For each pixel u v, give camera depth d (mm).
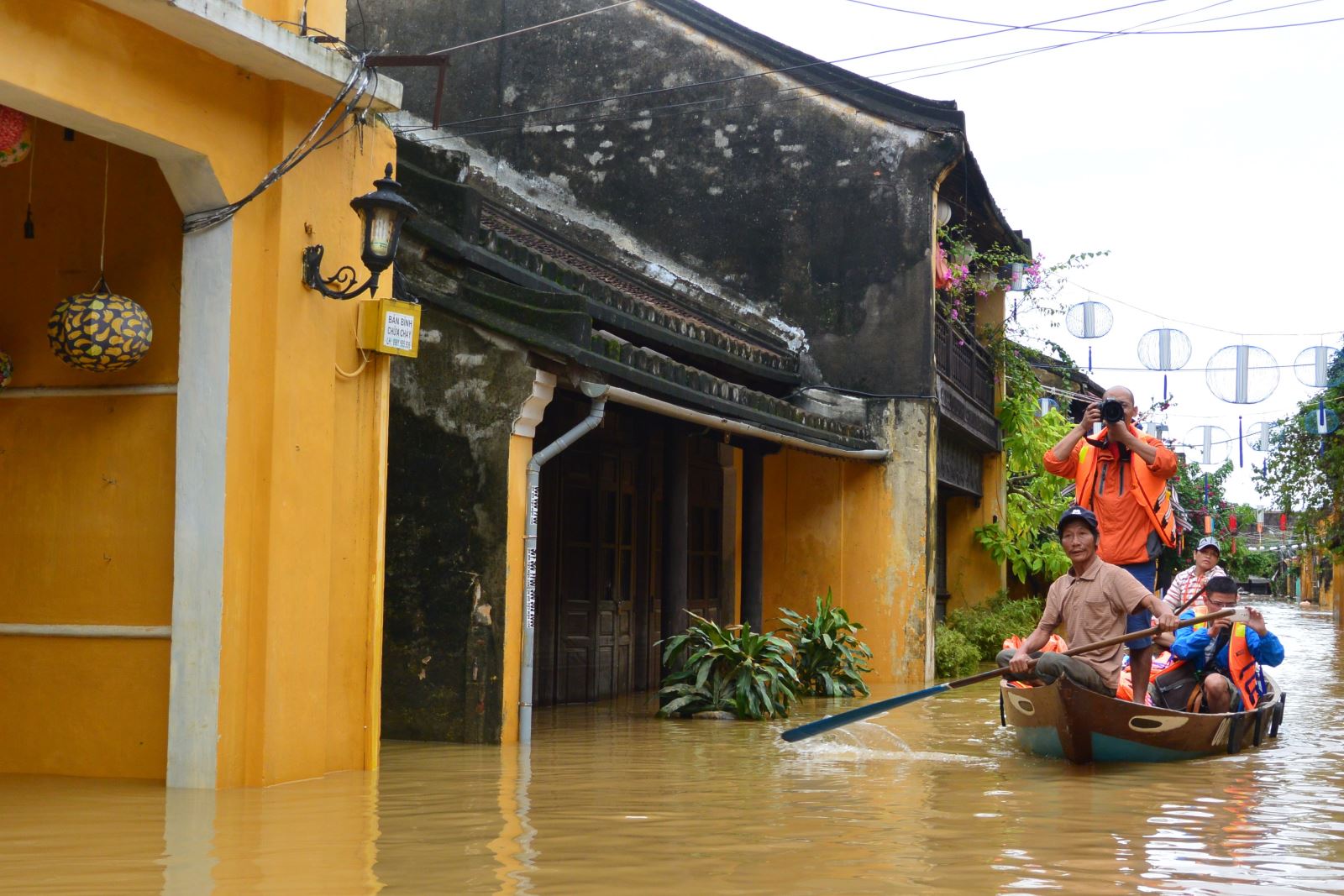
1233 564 38094
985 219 18062
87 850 5074
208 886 4438
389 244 7039
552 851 5109
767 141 16422
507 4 17078
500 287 9336
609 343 9703
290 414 6930
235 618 6707
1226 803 6805
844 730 10336
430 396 9320
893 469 15727
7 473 7250
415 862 4852
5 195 7375
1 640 7188
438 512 9227
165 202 7117
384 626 9234
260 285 6879
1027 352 20781
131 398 7086
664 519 12203
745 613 13773
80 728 7043
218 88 6637
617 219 16719
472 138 17141
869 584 15711
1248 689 9773
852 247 16109
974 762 8383
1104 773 8008
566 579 12297
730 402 11508
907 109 16047
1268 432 25531
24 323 7305
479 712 8992
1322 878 4840
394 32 17281
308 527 7066
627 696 13078
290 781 6918
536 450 11672
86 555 7105
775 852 5117
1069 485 21375
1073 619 8734
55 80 5781
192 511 6715
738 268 16391
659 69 16719
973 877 4699
